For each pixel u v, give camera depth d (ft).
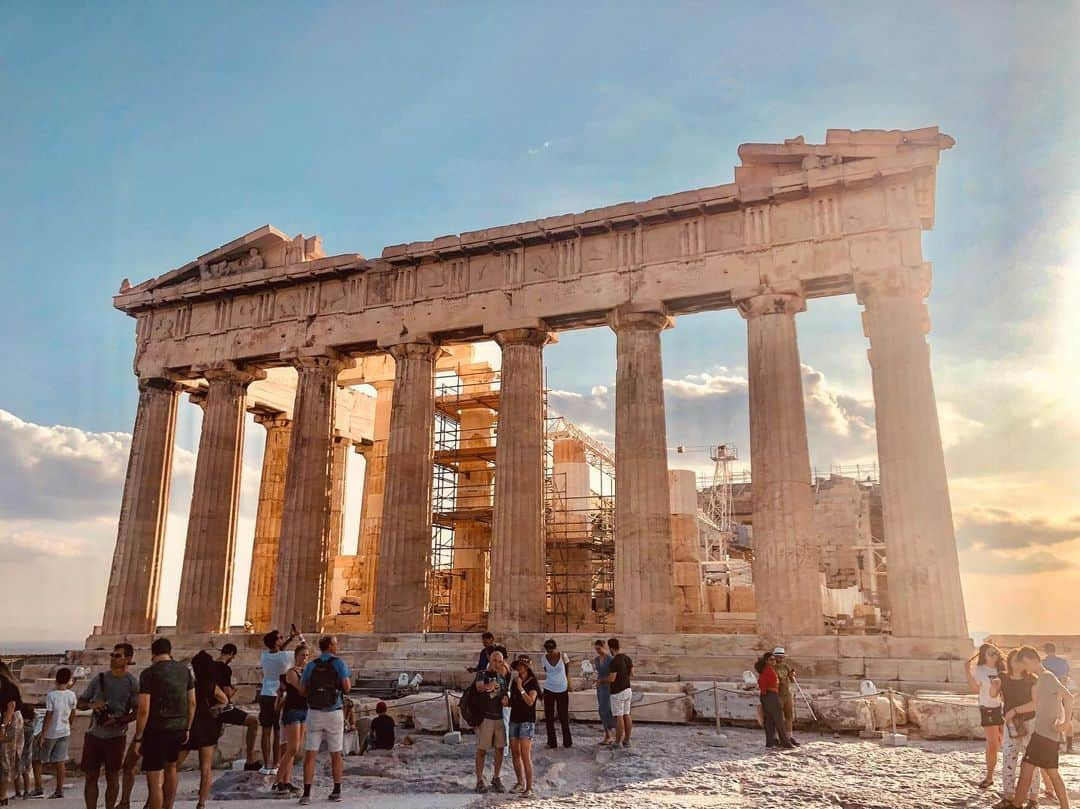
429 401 106.42
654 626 87.51
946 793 39.19
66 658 110.52
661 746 54.80
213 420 116.98
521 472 97.09
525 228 102.17
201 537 111.75
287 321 115.03
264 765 51.01
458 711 65.41
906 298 86.48
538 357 102.27
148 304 124.16
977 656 43.91
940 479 81.56
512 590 93.25
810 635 81.30
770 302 90.74
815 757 49.90
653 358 95.76
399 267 110.01
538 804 38.68
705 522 178.50
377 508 139.23
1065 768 47.93
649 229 98.58
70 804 48.06
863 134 89.97
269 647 53.16
